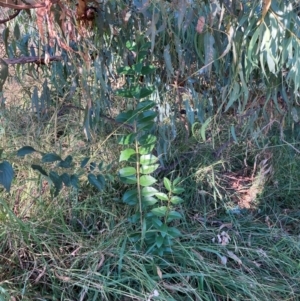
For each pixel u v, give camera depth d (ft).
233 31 3.28
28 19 4.41
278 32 3.29
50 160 3.57
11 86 6.06
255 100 4.51
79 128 5.68
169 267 4.22
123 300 3.88
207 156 5.88
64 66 4.59
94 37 3.99
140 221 4.40
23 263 4.17
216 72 4.23
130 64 4.54
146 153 4.02
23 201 4.76
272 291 4.14
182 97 4.86
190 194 5.52
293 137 5.80
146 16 3.34
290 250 4.76
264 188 5.76
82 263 4.22
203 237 4.82
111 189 5.06
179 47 3.69
